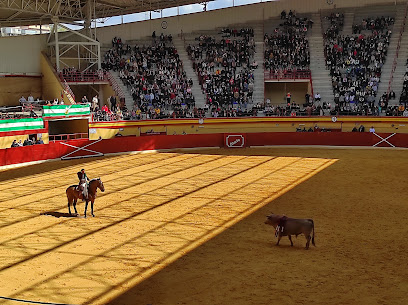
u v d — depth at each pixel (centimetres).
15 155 3388
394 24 4928
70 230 1841
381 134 4012
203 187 2591
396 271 1372
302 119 4428
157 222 1928
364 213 2022
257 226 1855
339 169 3081
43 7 4603
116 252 1580
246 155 3781
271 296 1215
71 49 4922
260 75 4831
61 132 4269
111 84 4709
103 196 2422
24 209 2178
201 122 4506
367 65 4653
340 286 1271
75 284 1322
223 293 1241
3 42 4541
